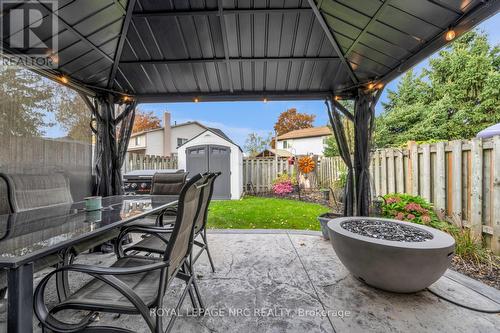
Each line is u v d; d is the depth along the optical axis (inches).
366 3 75.3
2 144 92.0
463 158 107.1
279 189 283.9
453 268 89.1
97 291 48.6
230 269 93.4
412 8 71.1
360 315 64.6
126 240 126.9
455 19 69.9
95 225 57.9
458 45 290.8
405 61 95.3
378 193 170.9
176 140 621.6
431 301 70.2
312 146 714.8
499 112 256.2
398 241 70.4
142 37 96.6
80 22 79.4
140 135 574.6
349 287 79.3
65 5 71.2
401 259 66.4
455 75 291.4
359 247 73.0
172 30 93.5
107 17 81.9
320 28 93.8
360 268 75.7
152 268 42.0
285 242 123.4
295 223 166.4
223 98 136.8
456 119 284.7
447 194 114.8
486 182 97.1
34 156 102.6
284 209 211.6
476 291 74.7
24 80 99.2
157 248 72.3
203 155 294.0
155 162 276.4
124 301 44.9
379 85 117.3
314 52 105.3
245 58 108.0
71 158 119.1
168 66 113.3
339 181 221.8
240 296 74.7
